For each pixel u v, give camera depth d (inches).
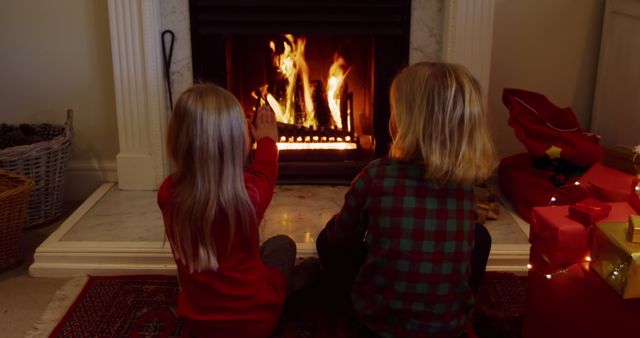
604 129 106.3
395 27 100.0
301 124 109.7
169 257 86.6
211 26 100.2
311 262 80.0
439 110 54.4
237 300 64.1
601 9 105.3
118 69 101.9
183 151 58.8
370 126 108.3
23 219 88.4
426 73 55.8
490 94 109.3
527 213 94.8
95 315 76.9
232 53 105.8
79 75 107.6
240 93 108.7
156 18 99.3
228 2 99.1
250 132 75.5
